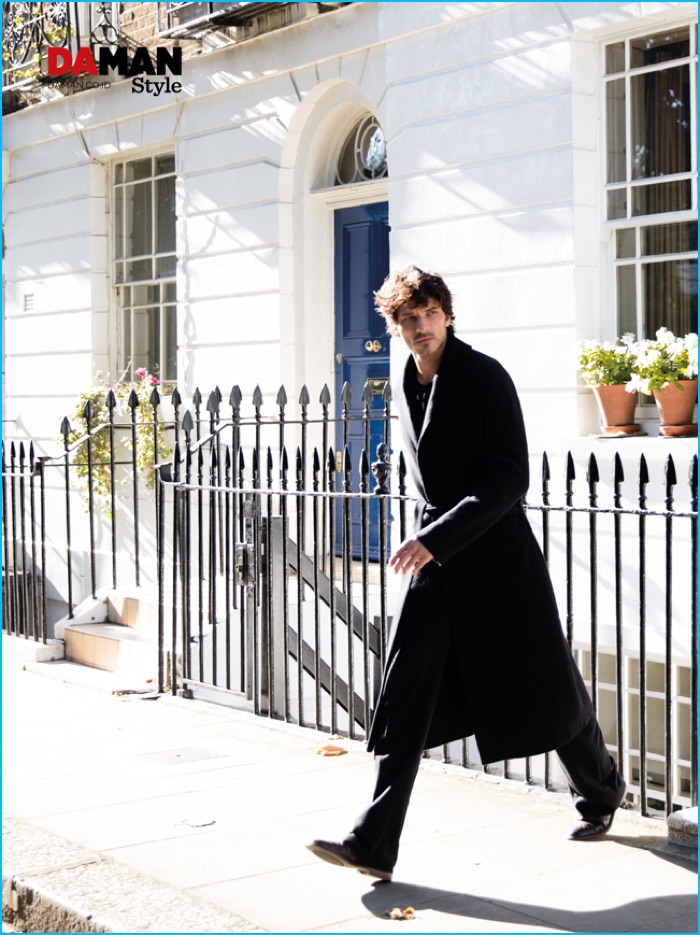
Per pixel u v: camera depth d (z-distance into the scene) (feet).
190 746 22.57
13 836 17.16
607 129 28.04
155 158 41.75
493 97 29.22
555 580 27.71
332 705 23.15
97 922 14.05
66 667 30.89
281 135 35.63
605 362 26.71
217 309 37.96
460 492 15.30
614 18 26.73
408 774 14.97
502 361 29.19
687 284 26.76
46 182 45.27
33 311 46.11
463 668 15.08
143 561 39.01
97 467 39.96
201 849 16.53
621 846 16.56
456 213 30.17
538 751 15.21
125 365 43.39
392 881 15.23
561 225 27.96
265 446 35.96
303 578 25.73
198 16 37.35
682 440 25.13
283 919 13.98
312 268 36.35
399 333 15.46
